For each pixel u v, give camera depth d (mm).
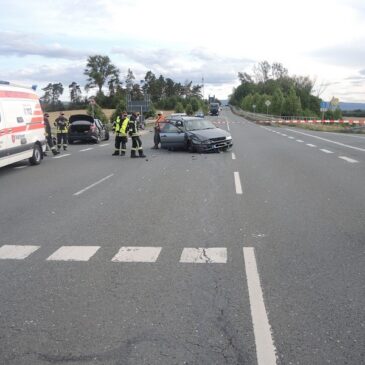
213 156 18531
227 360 3529
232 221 7691
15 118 15047
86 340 3846
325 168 14234
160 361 3525
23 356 3621
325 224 7410
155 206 8992
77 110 108062
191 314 4293
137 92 127500
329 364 3459
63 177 13422
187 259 5812
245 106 137500
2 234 7191
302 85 137500
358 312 4289
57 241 6715
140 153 18734
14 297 4746
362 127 39562
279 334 3898
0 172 15164
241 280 5098
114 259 5859
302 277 5168
